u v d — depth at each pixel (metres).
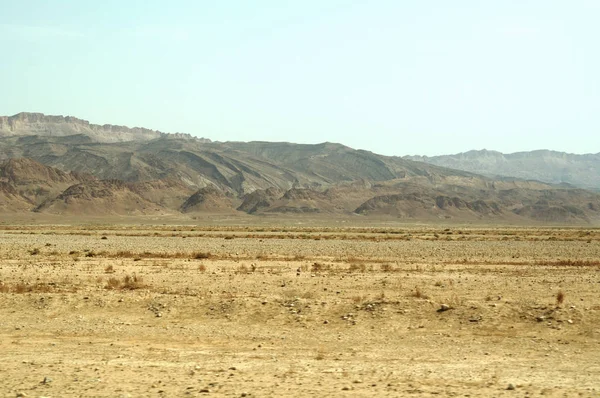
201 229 184.12
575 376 21.16
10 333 29.72
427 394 18.50
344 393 18.62
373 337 28.27
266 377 21.02
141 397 18.50
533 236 150.00
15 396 18.69
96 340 28.22
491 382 20.22
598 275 49.50
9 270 53.66
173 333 29.38
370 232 171.75
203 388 19.41
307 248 92.56
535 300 35.06
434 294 38.19
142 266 58.31
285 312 32.44
